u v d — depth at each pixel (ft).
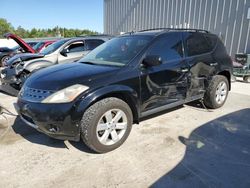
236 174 8.38
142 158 9.44
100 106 9.33
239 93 20.43
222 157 9.49
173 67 12.09
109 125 9.81
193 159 9.34
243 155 9.64
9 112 14.80
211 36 15.23
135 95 10.53
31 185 7.84
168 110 15.17
